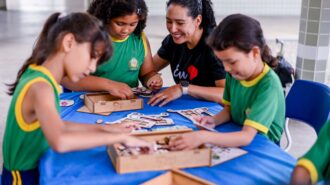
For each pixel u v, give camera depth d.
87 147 1.28
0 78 4.75
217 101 2.04
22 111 1.35
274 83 1.62
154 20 8.77
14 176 1.48
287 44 6.74
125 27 2.07
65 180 1.25
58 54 1.35
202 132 1.44
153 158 1.31
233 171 1.32
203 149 1.34
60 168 1.33
